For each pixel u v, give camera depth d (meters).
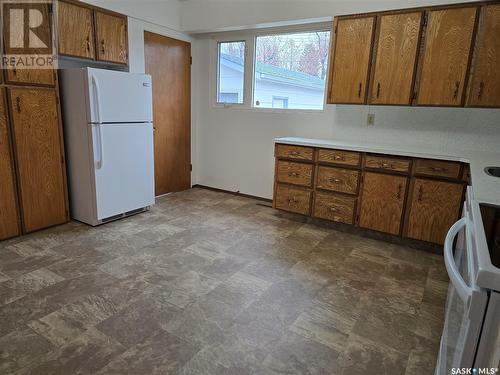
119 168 3.33
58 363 1.56
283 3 3.56
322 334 1.83
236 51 4.37
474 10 2.65
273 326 1.88
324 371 1.58
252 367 1.58
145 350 1.66
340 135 3.73
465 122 3.07
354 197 3.19
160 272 2.44
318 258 2.76
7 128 2.74
